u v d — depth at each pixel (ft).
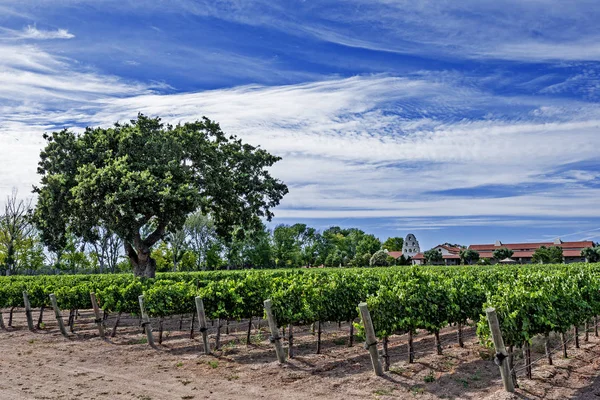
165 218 84.17
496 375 28.76
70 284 66.03
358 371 30.71
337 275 50.88
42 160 89.66
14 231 191.11
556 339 39.34
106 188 79.46
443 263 309.01
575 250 294.87
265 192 107.45
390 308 31.45
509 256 273.54
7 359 37.70
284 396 25.55
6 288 61.67
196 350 39.70
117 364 35.19
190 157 96.53
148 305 43.11
